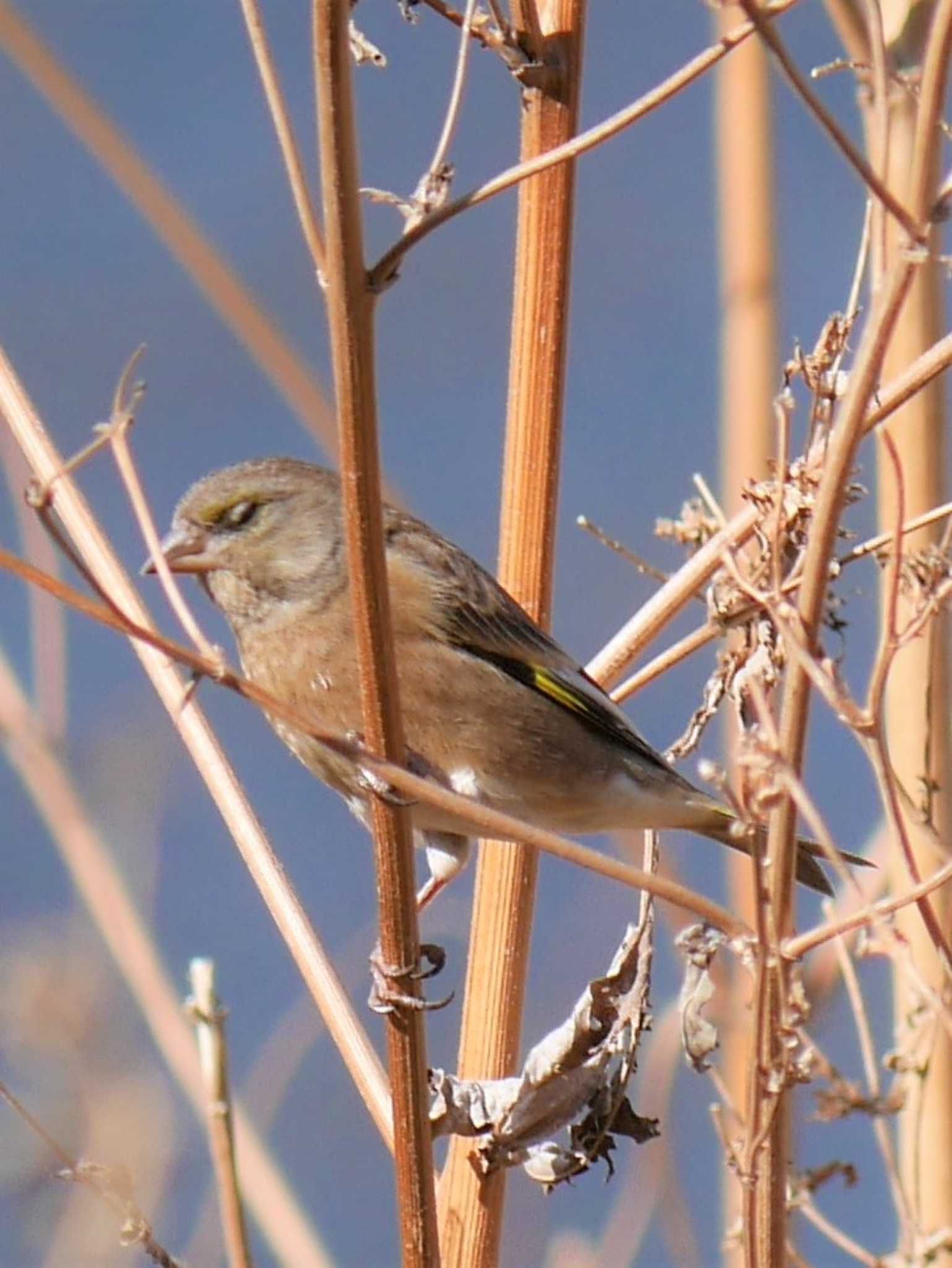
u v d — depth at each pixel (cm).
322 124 636
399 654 984
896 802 662
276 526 998
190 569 1012
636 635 927
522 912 873
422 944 897
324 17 625
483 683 976
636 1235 959
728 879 1008
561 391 913
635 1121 828
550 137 873
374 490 676
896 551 655
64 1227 1014
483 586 992
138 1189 1035
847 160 631
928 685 846
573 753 976
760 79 1046
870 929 829
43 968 1095
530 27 859
